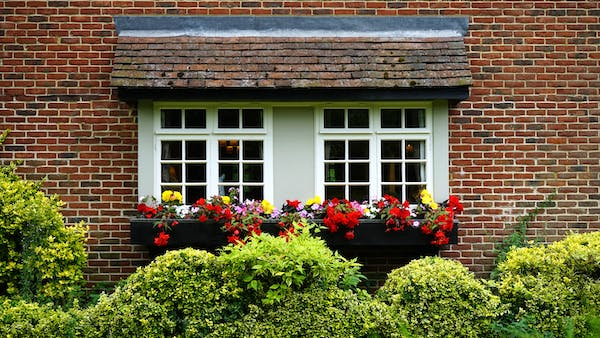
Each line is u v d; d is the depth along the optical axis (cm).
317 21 668
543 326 494
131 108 671
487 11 682
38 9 668
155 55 639
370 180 660
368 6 679
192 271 489
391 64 641
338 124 666
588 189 678
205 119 655
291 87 624
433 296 496
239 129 656
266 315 472
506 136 679
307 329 468
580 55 679
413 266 530
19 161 662
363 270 674
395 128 661
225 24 664
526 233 681
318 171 660
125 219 668
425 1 681
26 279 566
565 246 558
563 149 681
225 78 627
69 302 587
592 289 501
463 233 679
